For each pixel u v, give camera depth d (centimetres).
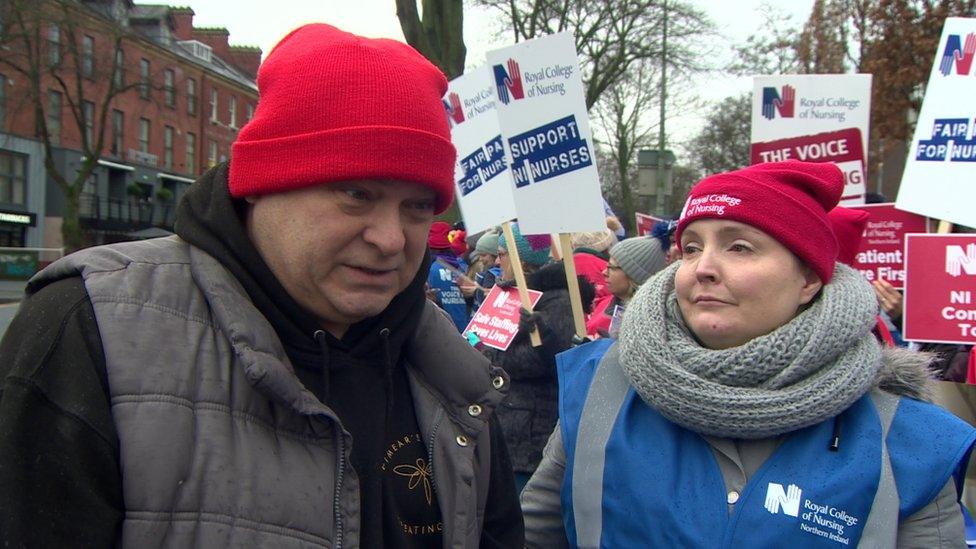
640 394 166
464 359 149
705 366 159
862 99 405
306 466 118
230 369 116
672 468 163
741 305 160
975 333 330
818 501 150
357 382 134
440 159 120
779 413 151
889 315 385
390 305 138
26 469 99
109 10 2866
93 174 4044
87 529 100
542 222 356
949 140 354
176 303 116
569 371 191
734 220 161
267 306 121
